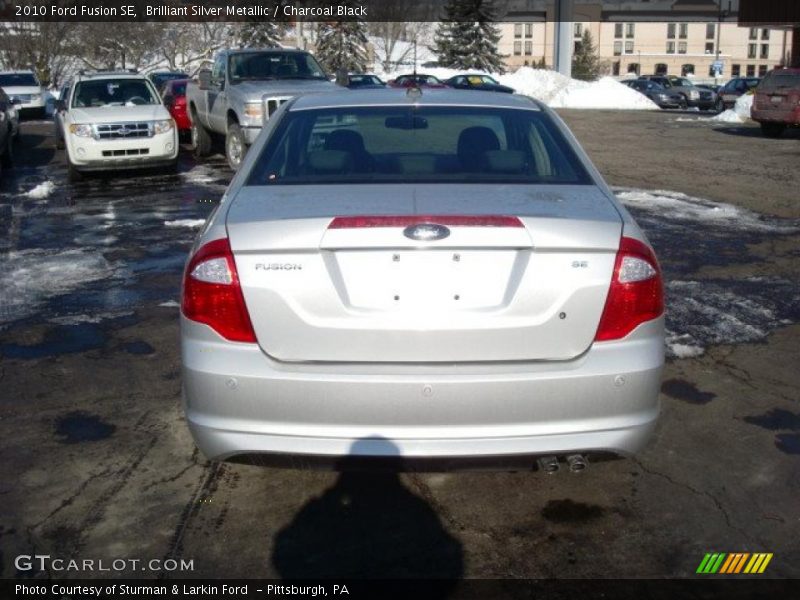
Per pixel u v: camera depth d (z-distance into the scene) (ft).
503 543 11.44
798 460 13.66
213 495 12.64
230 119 47.91
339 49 187.73
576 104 127.34
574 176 12.72
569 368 10.41
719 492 12.69
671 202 36.60
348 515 12.13
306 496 12.63
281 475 13.23
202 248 10.80
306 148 13.33
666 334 19.51
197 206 37.01
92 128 44.27
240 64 48.93
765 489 12.77
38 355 18.43
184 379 10.94
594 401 10.41
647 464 13.56
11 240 30.04
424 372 10.28
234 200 11.80
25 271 25.45
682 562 10.99
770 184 41.93
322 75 49.90
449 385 10.16
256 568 10.88
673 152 57.06
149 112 46.16
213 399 10.50
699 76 328.29
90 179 46.32
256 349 10.44
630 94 128.57
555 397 10.31
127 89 48.21
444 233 10.23
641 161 51.90
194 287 10.69
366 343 10.31
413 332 10.27
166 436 14.53
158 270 25.53
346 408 10.25
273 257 10.39
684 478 13.11
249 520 11.98
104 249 28.43
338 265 10.36
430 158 13.08
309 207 11.07
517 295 10.34
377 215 10.61
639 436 10.73
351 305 10.36
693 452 13.94
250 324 10.43
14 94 101.91
